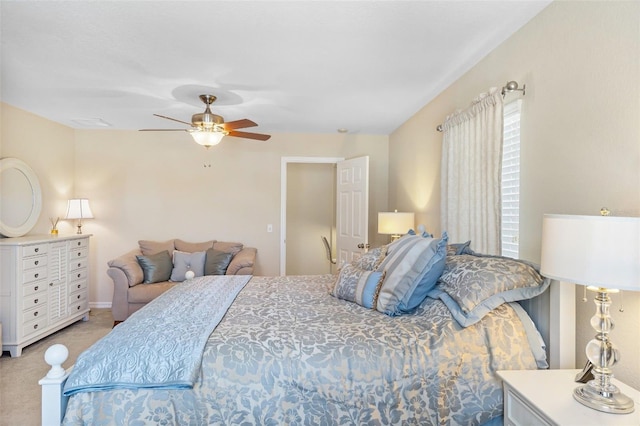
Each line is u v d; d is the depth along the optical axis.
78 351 3.48
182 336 1.72
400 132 4.79
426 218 3.85
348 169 5.08
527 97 2.20
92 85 3.27
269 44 2.47
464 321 1.70
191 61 2.75
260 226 5.29
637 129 1.51
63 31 2.32
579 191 1.81
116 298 4.23
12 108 3.93
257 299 2.45
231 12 2.09
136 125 4.85
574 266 1.28
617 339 1.59
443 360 1.64
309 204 6.69
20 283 3.40
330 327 1.85
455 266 2.03
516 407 1.47
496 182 2.34
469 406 1.62
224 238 5.24
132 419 1.49
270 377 1.57
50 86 3.29
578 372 1.60
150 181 5.15
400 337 1.71
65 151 4.85
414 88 3.35
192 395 1.53
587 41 1.75
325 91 3.42
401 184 4.74
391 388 1.60
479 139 2.57
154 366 1.54
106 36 2.38
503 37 2.39
